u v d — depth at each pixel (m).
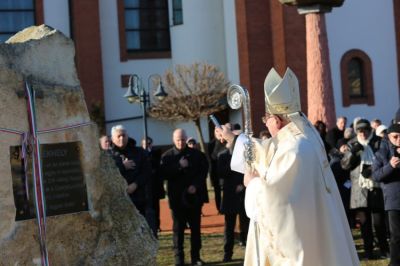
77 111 5.91
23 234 5.41
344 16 28.89
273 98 5.05
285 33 27.77
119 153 9.27
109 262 5.93
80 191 5.87
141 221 6.34
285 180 4.76
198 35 30.61
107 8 30.91
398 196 8.76
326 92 17.77
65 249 5.73
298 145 4.84
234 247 11.67
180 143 10.08
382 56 29.33
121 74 30.89
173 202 10.03
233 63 29.70
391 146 8.81
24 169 5.42
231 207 10.38
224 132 6.11
